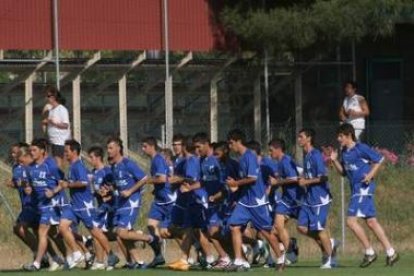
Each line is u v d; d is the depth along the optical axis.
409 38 100.50
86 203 52.66
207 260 52.34
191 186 51.59
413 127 88.75
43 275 49.41
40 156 52.44
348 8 85.94
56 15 83.19
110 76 90.75
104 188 52.84
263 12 88.94
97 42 87.06
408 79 100.69
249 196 49.09
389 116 101.31
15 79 85.81
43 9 84.62
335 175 72.75
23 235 53.81
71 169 52.53
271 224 49.41
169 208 53.53
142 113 97.25
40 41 84.56
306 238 65.12
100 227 52.88
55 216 52.25
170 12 90.00
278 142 52.38
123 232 52.25
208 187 51.97
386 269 49.97
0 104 90.75
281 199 51.97
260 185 49.09
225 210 51.72
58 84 79.50
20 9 83.94
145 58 90.56
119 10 88.00
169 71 85.62
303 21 86.19
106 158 60.94
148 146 53.53
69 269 52.78
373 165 50.75
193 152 52.25
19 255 63.06
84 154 73.06
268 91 95.94
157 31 89.31
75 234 53.97
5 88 86.44
